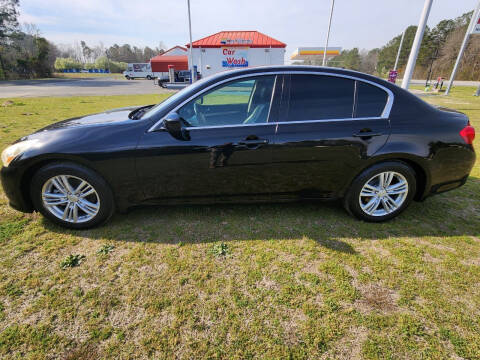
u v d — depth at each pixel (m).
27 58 47.75
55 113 9.44
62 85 27.67
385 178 2.68
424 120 2.59
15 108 10.52
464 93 20.64
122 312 1.76
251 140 2.44
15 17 43.69
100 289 1.93
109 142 2.37
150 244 2.42
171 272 2.10
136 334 1.62
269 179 2.57
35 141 2.39
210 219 2.83
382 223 2.81
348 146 2.51
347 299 1.88
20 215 2.82
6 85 27.52
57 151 2.31
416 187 2.76
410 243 2.48
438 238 2.56
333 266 2.18
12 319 1.69
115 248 2.36
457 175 2.72
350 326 1.68
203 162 2.46
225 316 1.74
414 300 1.87
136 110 3.25
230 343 1.57
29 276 2.04
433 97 17.03
